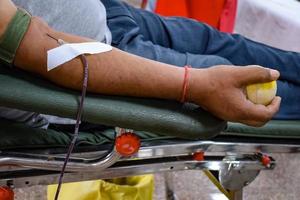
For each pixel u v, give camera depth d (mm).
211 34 1564
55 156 1163
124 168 1246
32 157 1143
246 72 1085
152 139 1236
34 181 1202
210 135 1101
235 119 1096
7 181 1181
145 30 1526
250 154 1345
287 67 1504
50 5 1212
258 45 1567
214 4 2002
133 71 1079
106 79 1067
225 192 1439
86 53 1066
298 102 1437
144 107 1082
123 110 1062
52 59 1047
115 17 1464
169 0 2021
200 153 1287
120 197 1602
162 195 2002
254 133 1315
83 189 1606
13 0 1167
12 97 1031
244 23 2162
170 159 1287
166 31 1547
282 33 1991
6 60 1054
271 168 1385
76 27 1260
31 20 1065
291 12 2018
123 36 1408
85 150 1204
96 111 1052
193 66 1391
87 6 1287
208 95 1089
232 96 1082
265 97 1100
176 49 1534
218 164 1329
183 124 1082
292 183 2174
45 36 1065
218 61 1440
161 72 1091
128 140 1133
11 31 1035
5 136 1153
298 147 1373
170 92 1095
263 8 2070
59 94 1056
